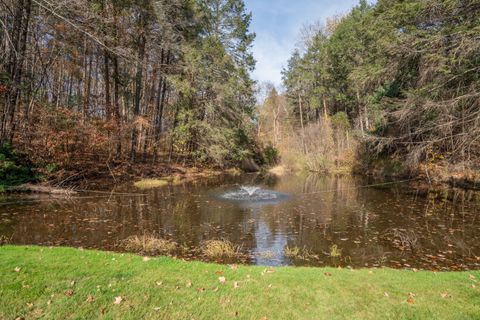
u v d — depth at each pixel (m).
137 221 8.06
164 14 16.64
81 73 19.41
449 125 9.40
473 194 13.34
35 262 4.04
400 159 18.05
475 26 9.25
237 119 23.25
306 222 8.41
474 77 9.55
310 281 3.86
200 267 4.25
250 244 6.53
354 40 24.70
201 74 18.95
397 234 7.27
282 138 35.53
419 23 11.15
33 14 12.05
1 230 6.89
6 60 11.16
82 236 6.65
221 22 22.86
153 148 20.42
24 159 11.62
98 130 13.98
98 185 13.56
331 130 24.94
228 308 3.12
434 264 5.47
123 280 3.64
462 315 3.09
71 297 3.19
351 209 10.18
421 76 10.55
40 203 9.76
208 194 12.70
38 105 12.33
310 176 22.02
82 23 10.70
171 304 3.15
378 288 3.69
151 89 21.58
